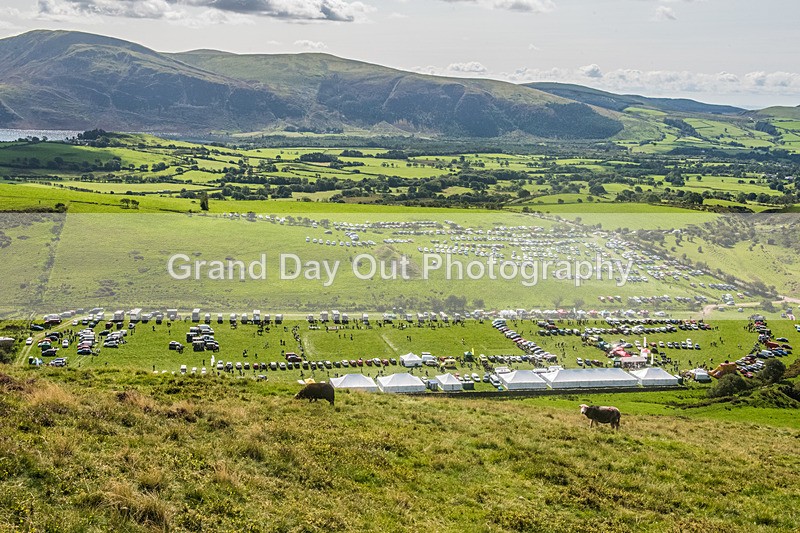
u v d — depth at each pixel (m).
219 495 16.91
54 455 16.72
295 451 21.00
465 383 93.25
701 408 80.50
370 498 18.81
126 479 16.42
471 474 22.06
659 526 19.14
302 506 17.28
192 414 23.64
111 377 31.88
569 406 82.44
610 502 20.66
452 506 19.19
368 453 22.59
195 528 15.10
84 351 95.38
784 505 22.05
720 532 18.98
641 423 36.03
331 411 28.75
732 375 97.06
